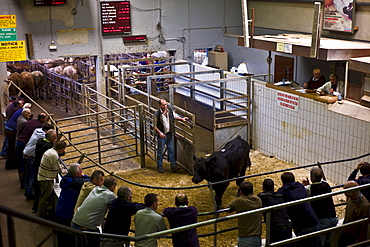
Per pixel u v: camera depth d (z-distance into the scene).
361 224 5.57
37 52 14.17
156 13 15.23
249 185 5.71
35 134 8.80
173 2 15.36
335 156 9.95
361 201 5.60
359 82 10.97
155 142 11.08
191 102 13.85
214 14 15.98
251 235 5.62
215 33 16.16
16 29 13.73
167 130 10.61
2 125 13.76
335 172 10.03
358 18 11.25
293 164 11.17
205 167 8.14
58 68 17.83
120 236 4.75
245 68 14.59
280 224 5.67
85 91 14.53
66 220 6.61
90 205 5.79
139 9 14.99
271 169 10.82
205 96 13.95
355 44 10.37
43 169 7.73
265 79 14.06
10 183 10.06
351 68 9.44
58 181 8.34
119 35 14.99
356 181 6.25
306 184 6.46
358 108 9.38
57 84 16.69
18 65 18.38
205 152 11.41
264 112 11.82
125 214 5.64
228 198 9.23
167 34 15.56
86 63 17.00
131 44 15.22
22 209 8.77
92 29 14.63
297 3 13.53
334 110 9.77
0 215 8.34
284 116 11.19
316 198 5.23
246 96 11.87
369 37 11.04
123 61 14.87
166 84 16.06
